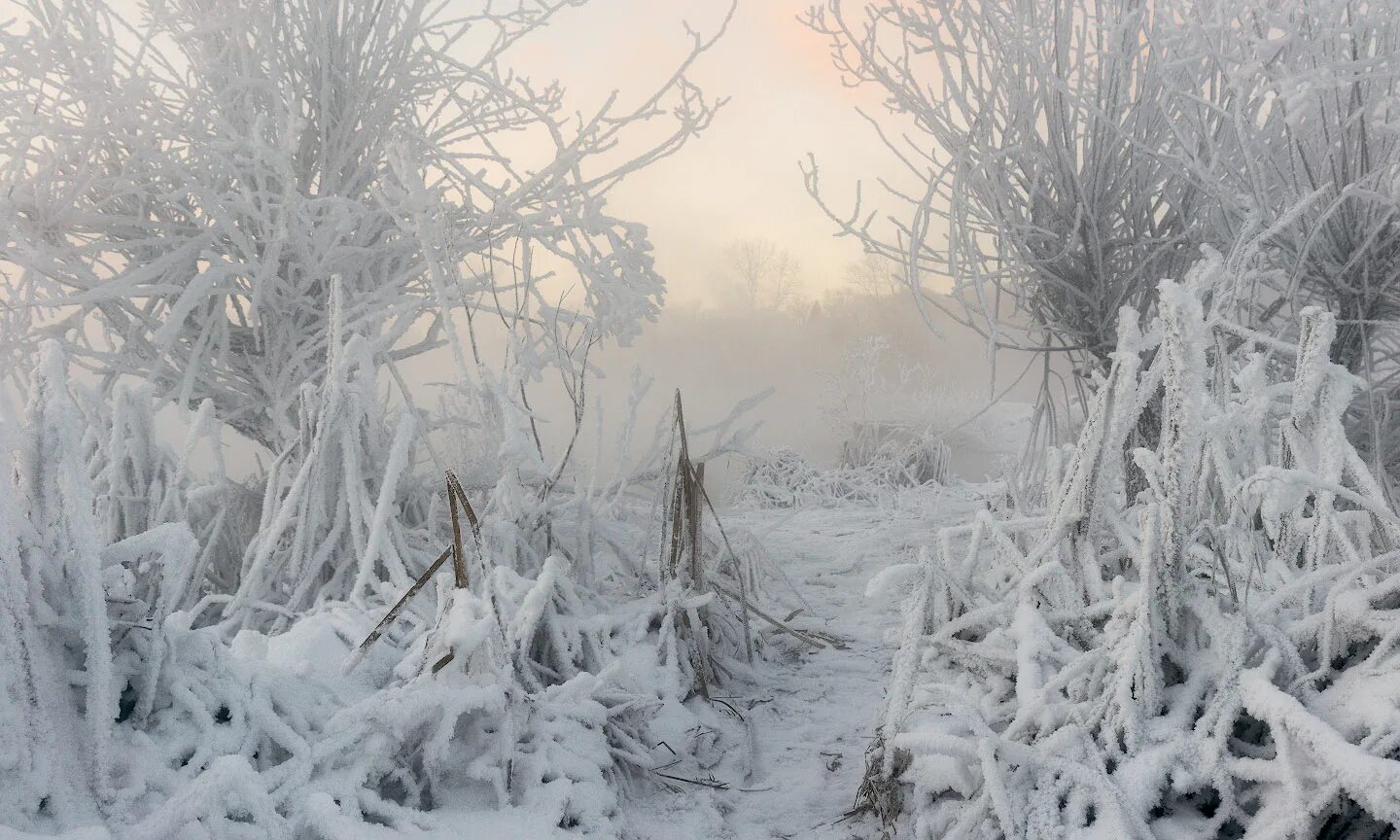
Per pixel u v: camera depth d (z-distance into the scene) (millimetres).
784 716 3391
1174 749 1881
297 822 1828
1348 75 4180
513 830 2045
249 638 2600
